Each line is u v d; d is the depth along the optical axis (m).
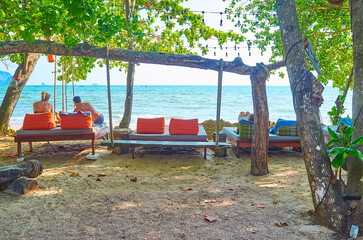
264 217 3.65
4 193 4.54
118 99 44.00
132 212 3.83
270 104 36.41
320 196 3.43
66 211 3.86
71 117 6.86
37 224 3.45
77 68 12.55
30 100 44.19
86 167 6.30
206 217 3.60
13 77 10.48
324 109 29.02
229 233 3.19
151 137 7.24
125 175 5.73
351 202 3.33
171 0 9.95
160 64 5.64
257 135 5.80
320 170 3.47
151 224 3.44
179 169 6.26
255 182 5.34
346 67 11.63
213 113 26.17
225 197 4.47
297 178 5.55
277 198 4.39
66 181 5.28
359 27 3.30
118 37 7.32
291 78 3.77
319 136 3.56
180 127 7.28
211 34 10.12
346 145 3.23
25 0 5.40
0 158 7.14
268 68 5.79
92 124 7.67
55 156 7.33
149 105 34.44
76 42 5.26
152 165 6.55
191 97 48.94
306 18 9.86
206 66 5.58
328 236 3.11
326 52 10.60
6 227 3.36
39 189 4.80
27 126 6.73
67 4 4.58
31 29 4.88
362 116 3.31
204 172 6.05
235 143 7.38
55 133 6.81
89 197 4.43
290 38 3.78
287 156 7.54
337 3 3.89
